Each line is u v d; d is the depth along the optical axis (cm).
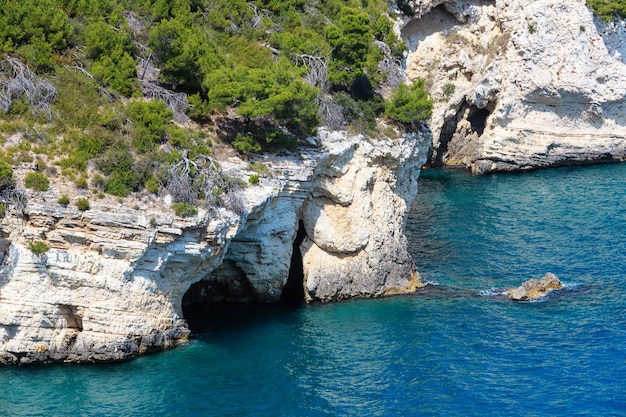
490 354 4059
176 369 3909
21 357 3812
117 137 4166
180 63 4650
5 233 3716
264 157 4538
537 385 3769
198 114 4600
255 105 4466
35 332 3781
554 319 4409
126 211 3816
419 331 4338
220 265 4616
